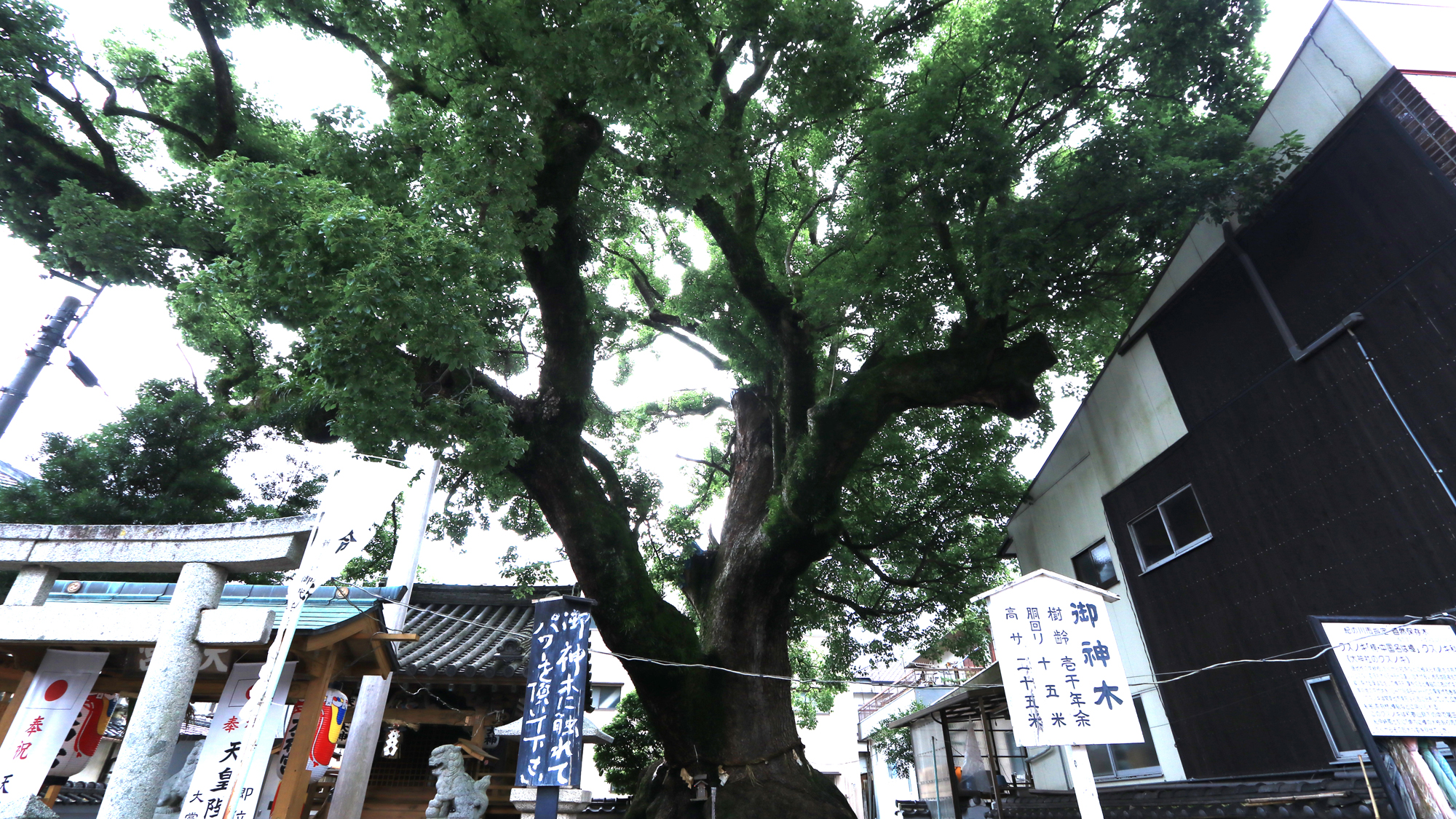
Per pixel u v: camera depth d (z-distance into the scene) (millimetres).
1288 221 8484
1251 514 8797
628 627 9250
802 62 9523
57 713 6691
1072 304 10633
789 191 13914
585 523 9609
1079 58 10773
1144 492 10734
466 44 8203
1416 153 7043
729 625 10031
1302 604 8055
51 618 6480
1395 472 7117
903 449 13922
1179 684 9844
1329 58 8102
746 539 10641
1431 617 6086
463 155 7641
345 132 8617
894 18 11172
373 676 9492
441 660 11250
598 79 7973
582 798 8562
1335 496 7742
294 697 8070
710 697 9375
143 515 12422
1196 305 9867
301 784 7496
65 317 9367
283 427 13727
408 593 11047
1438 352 6789
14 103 9008
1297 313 8336
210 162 10672
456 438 7867
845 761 27188
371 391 6969
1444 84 7121
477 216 7945
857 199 11891
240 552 6742
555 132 9219
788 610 10570
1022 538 14383
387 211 7027
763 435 13148
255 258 7188
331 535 6598
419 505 11914
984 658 17438
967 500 14016
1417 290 7000
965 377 10000
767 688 9734
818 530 9992
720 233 11227
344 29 9875
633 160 10266
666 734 9430
